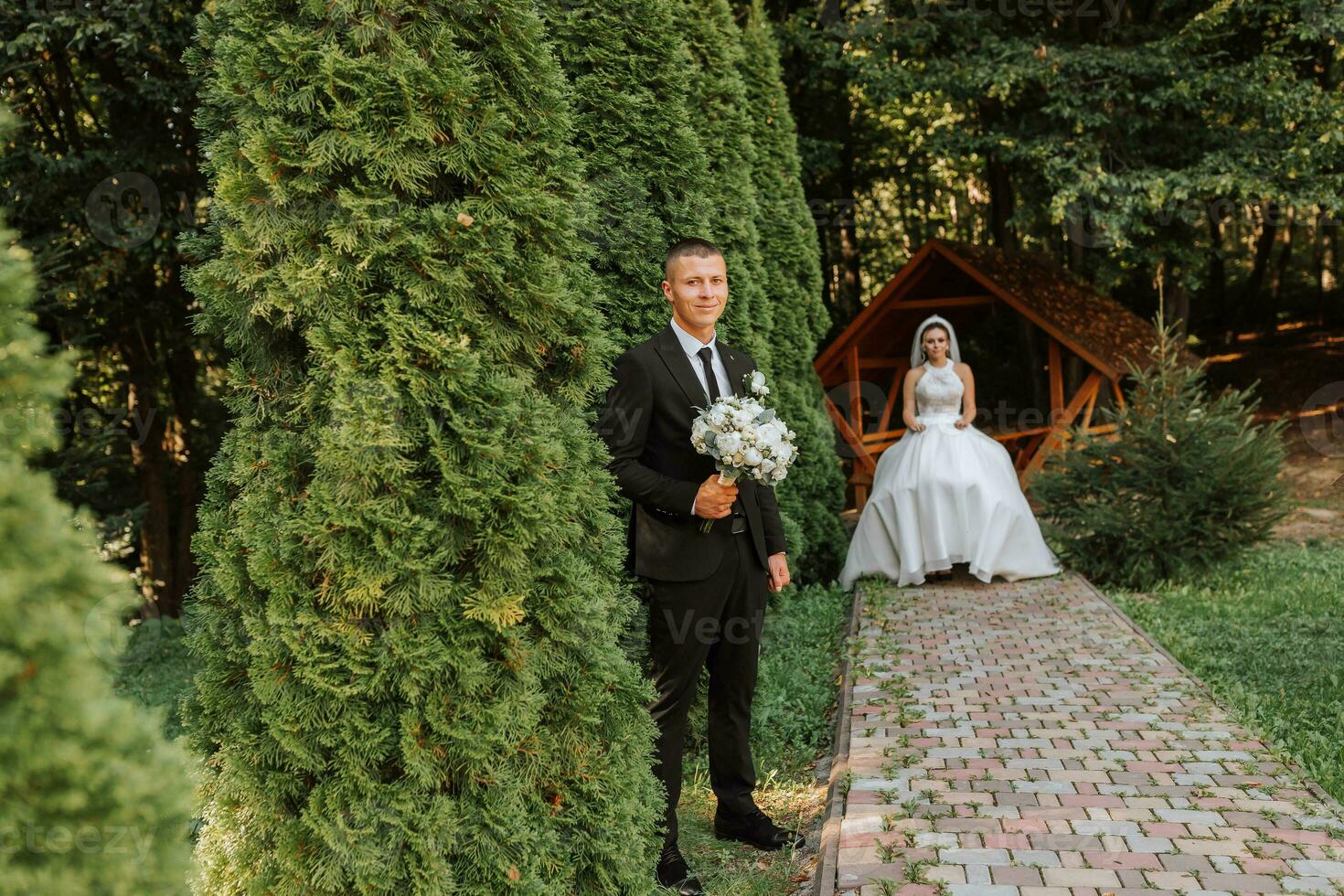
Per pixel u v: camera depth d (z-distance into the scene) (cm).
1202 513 807
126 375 1019
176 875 146
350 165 228
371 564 225
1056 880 305
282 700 226
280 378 245
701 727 463
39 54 765
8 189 754
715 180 546
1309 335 2044
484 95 249
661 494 322
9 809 130
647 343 342
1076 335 1121
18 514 135
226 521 249
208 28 247
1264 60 1154
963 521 780
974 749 425
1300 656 576
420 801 230
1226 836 333
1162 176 1171
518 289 247
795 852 366
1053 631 639
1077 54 1179
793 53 1398
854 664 567
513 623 244
